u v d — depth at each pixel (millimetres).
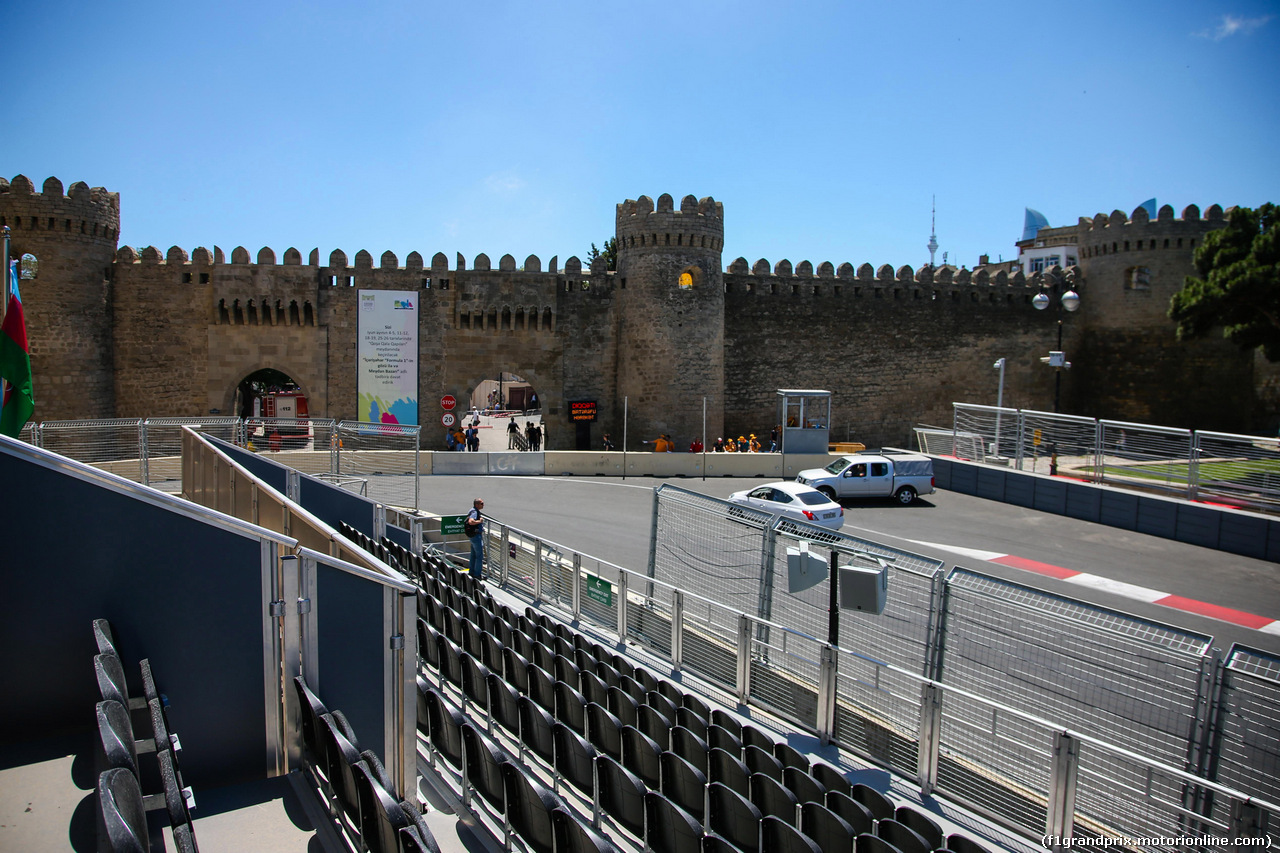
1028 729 8398
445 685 10234
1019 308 48875
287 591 6156
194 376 38469
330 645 6352
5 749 5691
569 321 41531
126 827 3379
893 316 46531
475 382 40719
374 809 4969
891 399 46781
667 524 14219
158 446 29641
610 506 27172
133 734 5457
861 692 9836
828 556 10414
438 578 13312
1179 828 7340
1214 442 26500
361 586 6387
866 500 30250
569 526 23750
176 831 4250
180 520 5895
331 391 39375
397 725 6508
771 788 6809
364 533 16328
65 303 35625
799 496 24047
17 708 5738
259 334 38812
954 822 8023
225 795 5965
